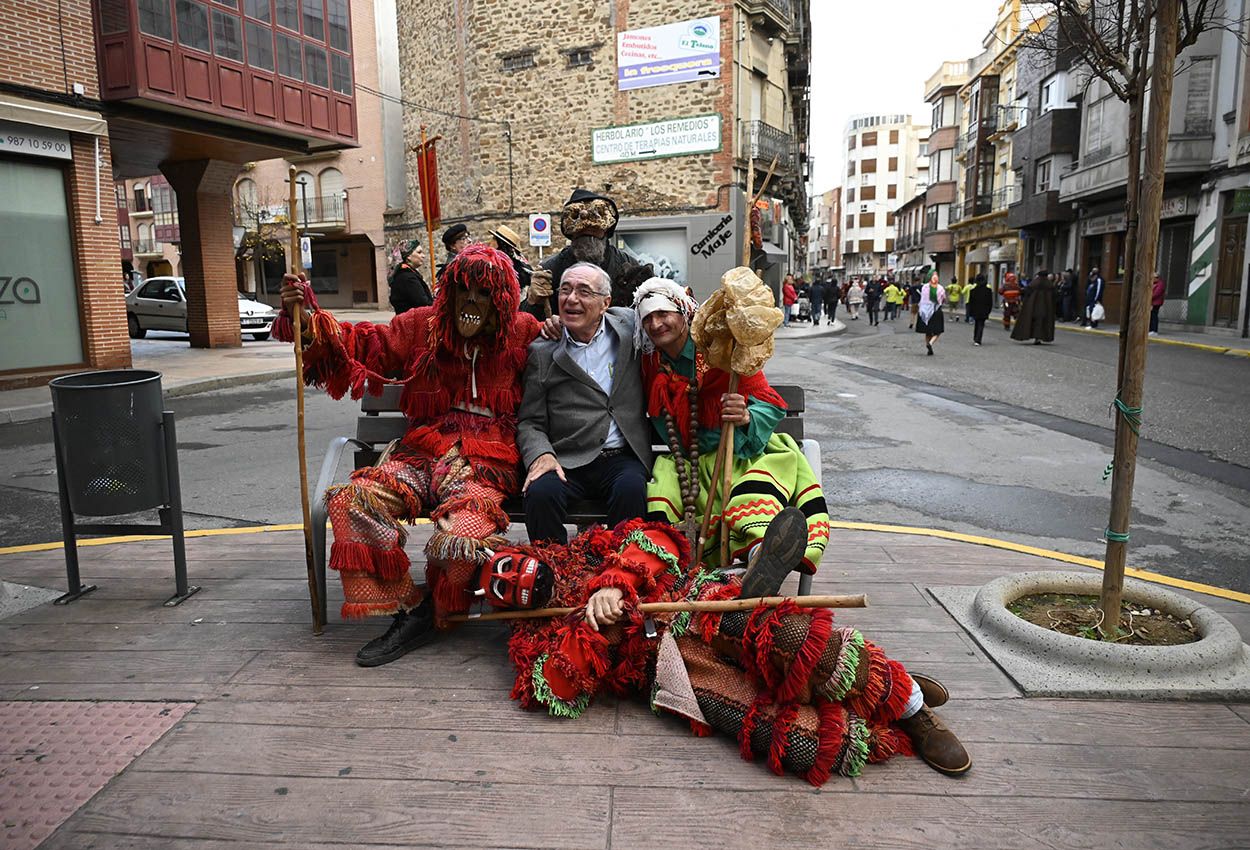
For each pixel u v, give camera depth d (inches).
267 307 912.9
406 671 118.6
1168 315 944.3
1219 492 246.8
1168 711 106.3
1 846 81.7
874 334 1061.1
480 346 129.3
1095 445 318.0
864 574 157.3
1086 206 1183.6
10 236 494.0
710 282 914.7
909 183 4195.4
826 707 94.0
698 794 89.8
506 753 97.7
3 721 105.2
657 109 906.1
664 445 138.1
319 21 655.8
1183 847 81.3
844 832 83.5
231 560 169.8
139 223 2011.6
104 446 138.6
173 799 89.0
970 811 86.7
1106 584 121.6
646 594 107.0
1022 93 1425.9
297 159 1507.1
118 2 519.2
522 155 974.4
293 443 336.5
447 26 1018.7
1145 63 134.4
